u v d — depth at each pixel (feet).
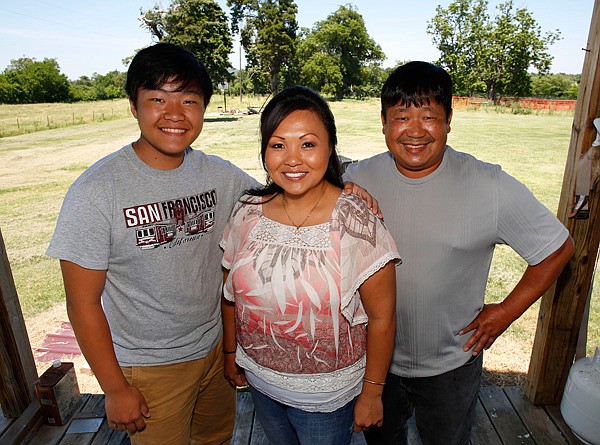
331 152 4.33
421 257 4.97
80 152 49.67
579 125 6.73
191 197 5.00
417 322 5.16
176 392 5.35
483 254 5.03
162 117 4.45
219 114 106.32
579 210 6.93
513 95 132.98
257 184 5.81
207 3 100.68
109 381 4.70
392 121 4.75
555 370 7.82
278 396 4.45
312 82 174.70
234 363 5.68
